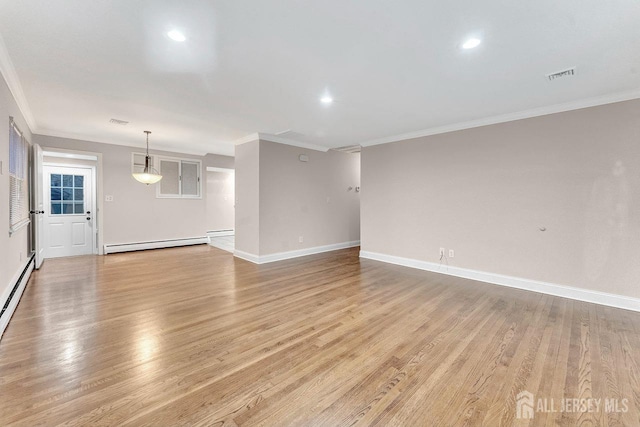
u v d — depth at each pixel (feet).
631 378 6.34
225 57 8.10
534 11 6.07
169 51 7.79
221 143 20.12
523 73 8.94
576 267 11.44
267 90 10.38
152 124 15.10
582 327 8.89
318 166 20.74
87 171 19.86
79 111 12.91
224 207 32.04
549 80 9.42
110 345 7.57
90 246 20.03
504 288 12.73
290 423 5.04
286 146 18.70
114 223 19.86
